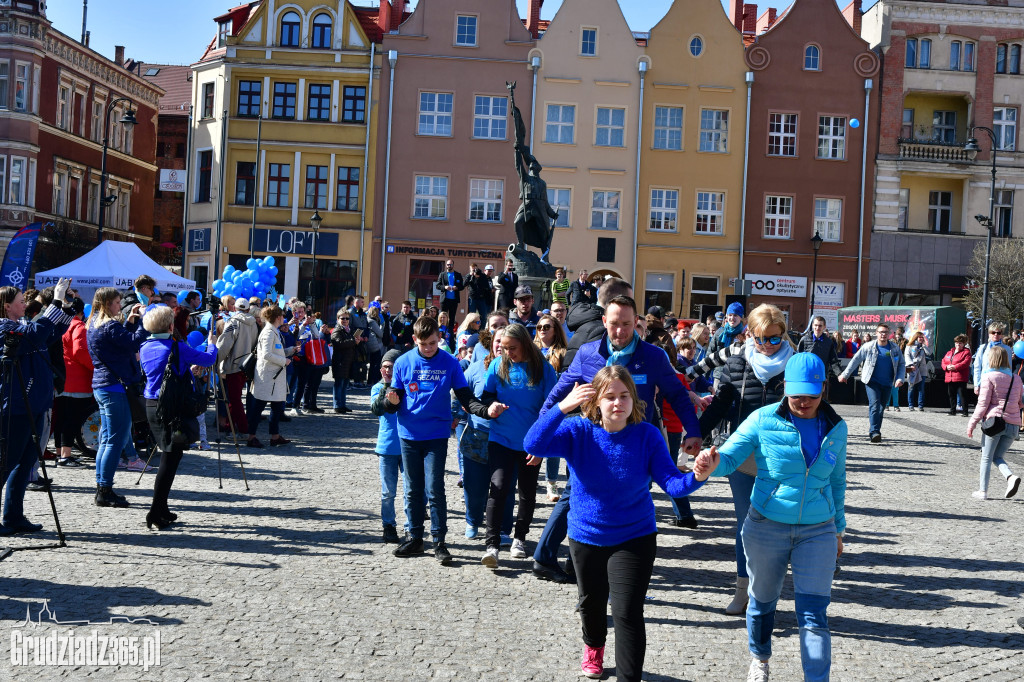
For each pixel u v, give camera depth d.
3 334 8.34
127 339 9.62
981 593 7.77
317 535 8.96
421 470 8.41
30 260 20.92
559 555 8.58
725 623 6.85
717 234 42.97
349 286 42.44
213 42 45.09
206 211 42.94
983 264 42.25
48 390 8.70
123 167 54.19
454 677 5.52
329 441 15.62
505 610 6.91
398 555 8.34
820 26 43.31
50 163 47.28
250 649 5.86
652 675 5.74
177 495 10.58
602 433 5.26
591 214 42.66
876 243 43.66
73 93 49.09
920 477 14.13
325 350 19.38
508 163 42.38
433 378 8.25
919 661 6.11
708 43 42.88
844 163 43.47
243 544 8.48
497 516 8.06
